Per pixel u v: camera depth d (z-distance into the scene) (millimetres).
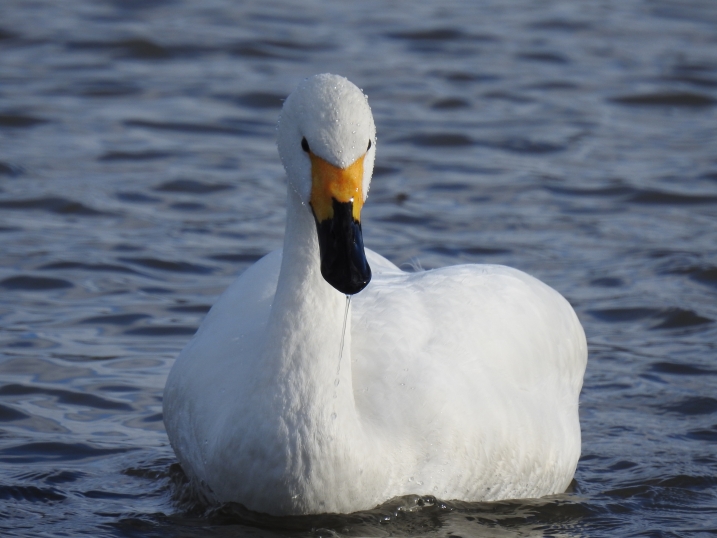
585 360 11211
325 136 8094
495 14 30984
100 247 16016
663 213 18312
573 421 10422
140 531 9039
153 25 28203
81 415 11492
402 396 9148
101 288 14648
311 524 8820
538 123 22766
